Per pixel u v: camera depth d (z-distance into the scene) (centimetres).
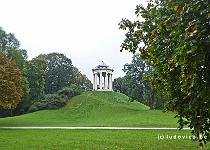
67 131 4009
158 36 966
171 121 5634
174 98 966
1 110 8569
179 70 873
